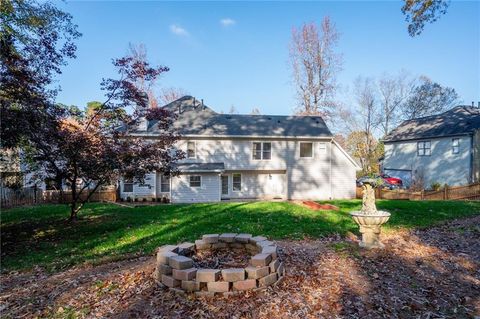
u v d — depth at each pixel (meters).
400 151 31.62
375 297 4.62
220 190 22.19
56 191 19.92
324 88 37.03
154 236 8.37
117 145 9.59
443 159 26.69
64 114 9.27
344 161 24.77
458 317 4.22
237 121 24.94
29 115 7.49
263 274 4.61
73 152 8.73
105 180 10.01
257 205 13.23
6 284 5.50
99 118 10.05
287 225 9.01
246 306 4.17
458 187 20.31
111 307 4.28
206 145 22.95
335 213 11.02
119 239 8.29
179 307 4.16
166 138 10.99
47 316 4.18
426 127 29.77
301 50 37.03
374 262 6.03
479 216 11.34
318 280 5.02
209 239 5.85
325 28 36.47
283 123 25.48
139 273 5.28
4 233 9.27
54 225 10.17
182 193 21.61
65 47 9.40
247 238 5.79
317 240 7.64
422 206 12.98
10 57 7.98
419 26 14.02
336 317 4.04
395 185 28.03
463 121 26.67
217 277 4.43
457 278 5.58
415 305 4.48
